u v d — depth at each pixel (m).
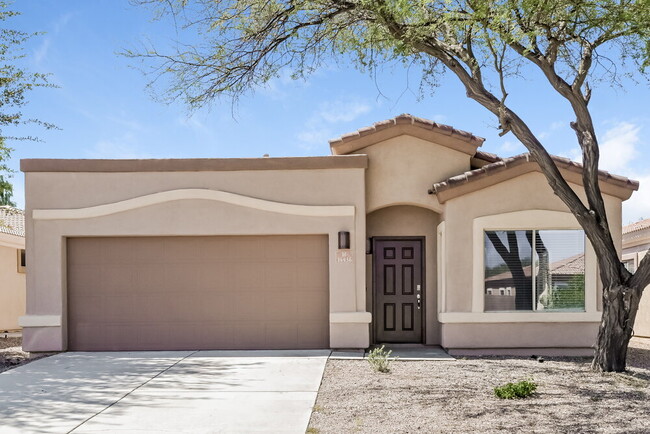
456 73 10.78
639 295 10.00
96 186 12.53
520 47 10.41
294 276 12.57
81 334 12.58
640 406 7.77
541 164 10.30
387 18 10.16
